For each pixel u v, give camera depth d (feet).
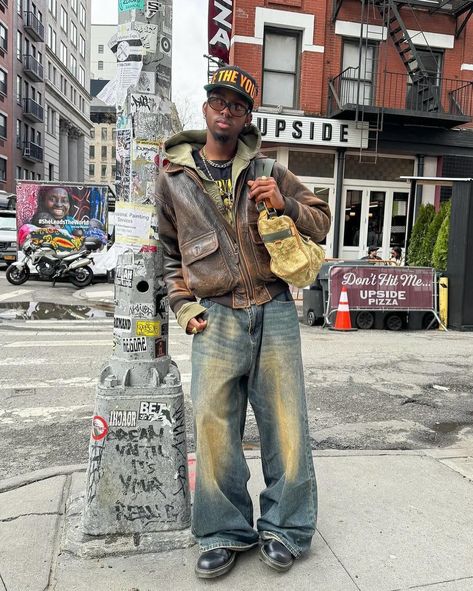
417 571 8.33
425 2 52.24
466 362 24.27
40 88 169.07
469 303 32.83
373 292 32.27
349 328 31.76
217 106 7.59
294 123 50.03
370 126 51.52
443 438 15.25
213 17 46.55
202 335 8.10
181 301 8.27
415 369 22.86
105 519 8.67
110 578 8.06
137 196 8.75
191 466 12.00
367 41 51.96
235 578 8.09
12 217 71.31
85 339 28.19
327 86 52.08
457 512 10.19
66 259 50.03
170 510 8.80
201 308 8.04
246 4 49.39
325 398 18.65
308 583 8.00
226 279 7.89
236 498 8.49
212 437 8.08
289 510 8.29
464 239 32.40
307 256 7.61
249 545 8.48
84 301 42.60
